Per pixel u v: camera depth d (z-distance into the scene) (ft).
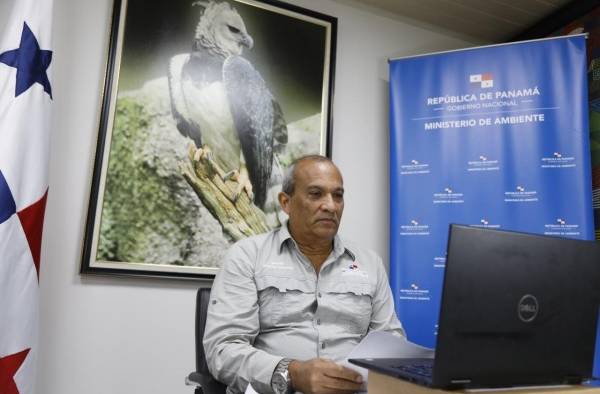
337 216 5.23
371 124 9.81
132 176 7.58
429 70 9.39
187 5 8.38
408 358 3.24
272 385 3.75
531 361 2.65
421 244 8.79
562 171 8.51
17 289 5.94
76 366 7.01
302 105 9.00
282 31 9.05
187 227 7.80
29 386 5.90
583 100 8.63
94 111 7.62
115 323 7.31
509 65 9.07
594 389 2.83
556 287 2.73
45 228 7.08
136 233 7.47
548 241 2.74
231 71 8.53
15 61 6.45
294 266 5.22
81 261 7.12
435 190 8.93
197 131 8.11
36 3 6.73
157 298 7.60
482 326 2.49
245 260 5.09
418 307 8.59
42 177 6.35
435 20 10.59
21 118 6.26
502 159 8.80
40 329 6.88
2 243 5.87
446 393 2.47
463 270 2.44
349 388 3.29
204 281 7.88
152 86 7.93
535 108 8.83
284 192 5.55
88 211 7.23
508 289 2.56
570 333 2.79
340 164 9.37
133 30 7.93
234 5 8.73
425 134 9.18
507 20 10.46
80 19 7.74
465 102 9.13
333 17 9.52
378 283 5.55
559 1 9.63
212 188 8.06
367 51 10.03
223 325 4.64
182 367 7.61
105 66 7.69
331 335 4.99
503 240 2.57
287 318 4.97
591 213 8.26
